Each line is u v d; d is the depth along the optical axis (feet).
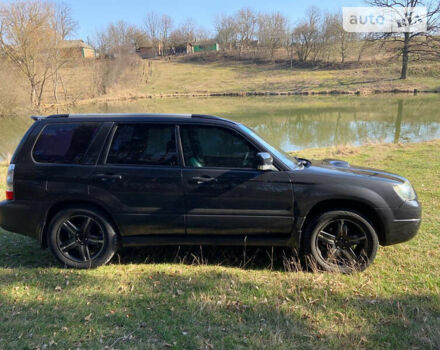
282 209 12.08
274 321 9.51
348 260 12.37
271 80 191.11
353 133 56.59
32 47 111.65
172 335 8.91
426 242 14.71
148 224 12.42
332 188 11.84
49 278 11.96
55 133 12.76
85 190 12.26
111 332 9.02
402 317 9.50
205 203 12.17
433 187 22.70
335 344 8.48
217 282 11.71
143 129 12.59
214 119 12.68
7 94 97.40
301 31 225.97
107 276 12.15
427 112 81.10
